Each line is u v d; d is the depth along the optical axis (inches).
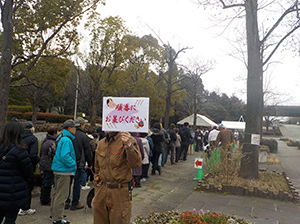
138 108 125.7
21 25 378.0
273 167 510.0
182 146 534.3
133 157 118.0
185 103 1402.6
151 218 183.5
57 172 180.1
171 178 362.9
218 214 177.0
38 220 192.5
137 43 825.5
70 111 1632.6
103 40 769.6
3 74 285.0
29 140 189.6
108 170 123.4
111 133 128.0
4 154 137.8
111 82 804.0
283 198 257.3
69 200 221.8
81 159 217.0
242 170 323.0
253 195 267.9
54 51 440.5
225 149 317.7
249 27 336.5
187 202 245.0
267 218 206.8
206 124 991.6
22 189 140.1
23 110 1199.6
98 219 128.3
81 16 406.9
